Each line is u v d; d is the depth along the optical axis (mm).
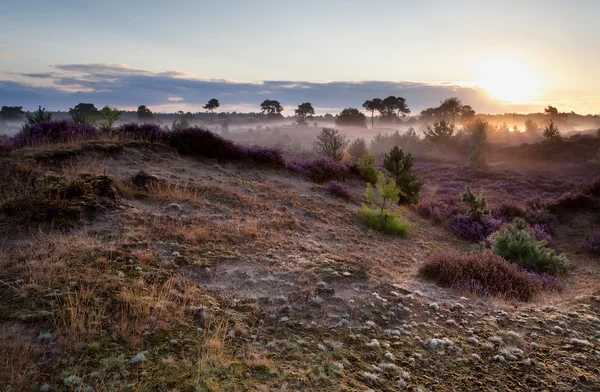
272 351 4004
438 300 6199
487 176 31297
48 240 5727
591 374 4117
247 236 7746
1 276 4586
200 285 5375
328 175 18109
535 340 4945
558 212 17266
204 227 7680
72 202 6961
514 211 17469
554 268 9797
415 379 3828
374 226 11984
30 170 8453
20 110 179500
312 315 5004
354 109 173500
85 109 122438
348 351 4223
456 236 13727
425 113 148750
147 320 4102
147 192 9281
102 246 5781
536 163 40688
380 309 5449
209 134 15133
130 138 13906
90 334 3703
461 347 4598
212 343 3840
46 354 3359
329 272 6398
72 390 2963
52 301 4141
